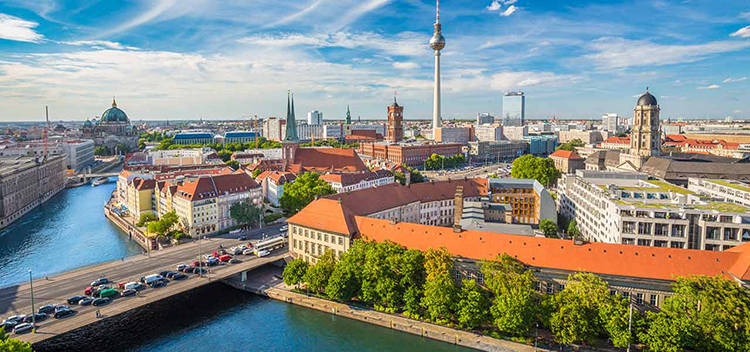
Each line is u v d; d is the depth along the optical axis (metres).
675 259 94.25
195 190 178.38
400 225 121.69
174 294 113.31
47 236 188.12
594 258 98.38
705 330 81.94
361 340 99.44
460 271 108.38
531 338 95.12
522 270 100.38
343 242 126.06
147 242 169.00
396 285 107.44
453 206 188.75
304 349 96.81
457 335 97.00
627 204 131.50
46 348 96.94
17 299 109.81
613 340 87.00
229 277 131.12
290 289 124.25
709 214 118.81
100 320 99.44
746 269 88.00
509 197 196.12
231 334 103.00
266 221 197.12
